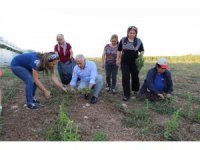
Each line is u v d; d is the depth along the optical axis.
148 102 2.99
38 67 2.52
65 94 3.00
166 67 3.01
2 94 3.14
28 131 2.31
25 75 2.60
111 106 2.90
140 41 3.14
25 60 2.59
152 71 3.09
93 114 2.66
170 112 2.88
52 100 2.91
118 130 2.45
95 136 2.24
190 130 2.58
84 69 2.89
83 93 2.83
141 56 3.15
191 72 5.54
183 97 3.47
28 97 2.64
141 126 2.55
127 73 3.11
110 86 3.54
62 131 2.29
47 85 3.62
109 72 3.46
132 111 2.80
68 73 3.33
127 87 3.12
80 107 2.77
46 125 2.41
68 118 2.41
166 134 2.40
